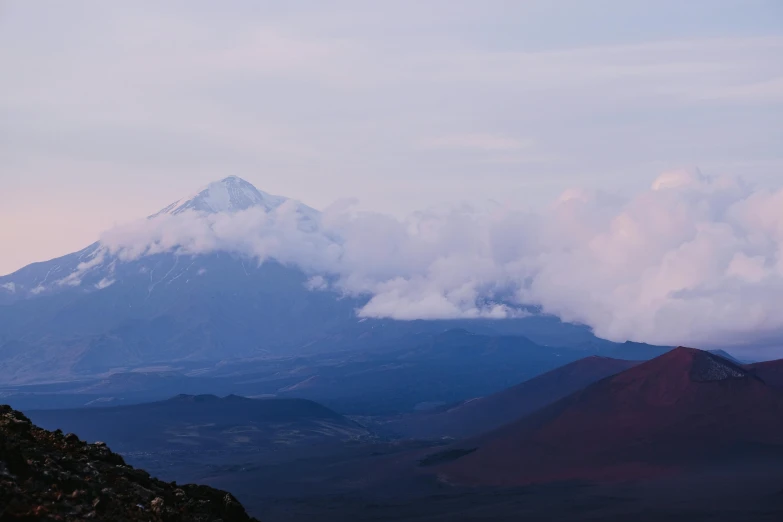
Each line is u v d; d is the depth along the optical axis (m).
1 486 33.22
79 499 35.00
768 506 157.25
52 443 40.31
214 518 40.47
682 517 156.12
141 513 36.12
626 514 163.25
